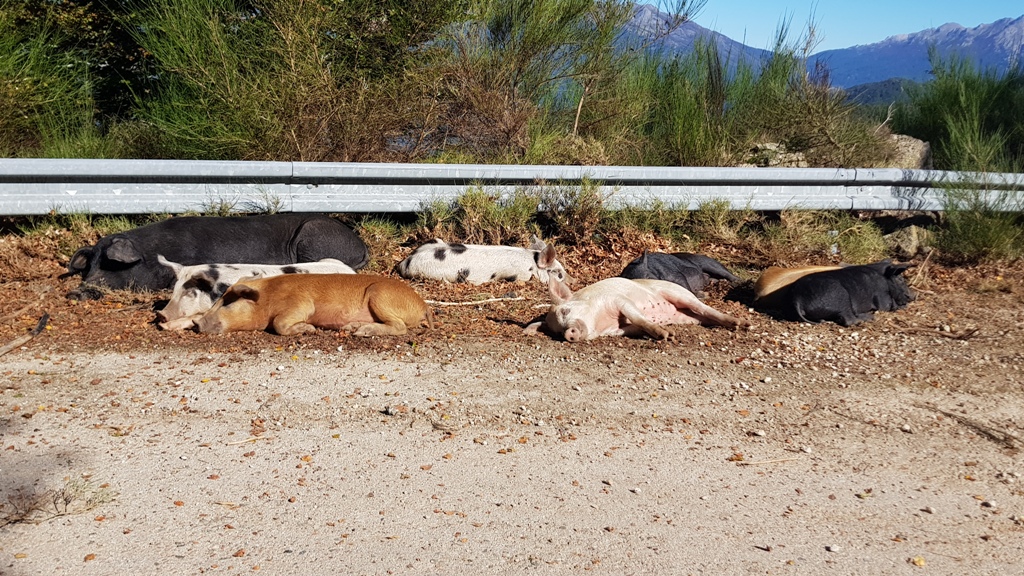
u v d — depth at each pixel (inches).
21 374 219.6
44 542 142.5
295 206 359.6
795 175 407.2
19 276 310.7
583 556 144.3
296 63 409.7
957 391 231.1
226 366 230.7
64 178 330.6
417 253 344.2
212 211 349.7
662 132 511.8
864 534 155.3
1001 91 565.0
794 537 153.5
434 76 457.7
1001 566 145.9
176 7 408.5
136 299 293.9
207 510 155.2
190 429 189.6
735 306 317.1
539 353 253.1
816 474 179.2
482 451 184.1
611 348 261.3
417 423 197.3
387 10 454.6
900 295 311.9
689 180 399.9
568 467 178.1
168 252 310.3
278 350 245.3
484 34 501.0
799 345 268.7
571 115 521.3
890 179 415.2
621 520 157.1
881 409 216.5
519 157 459.5
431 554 143.3
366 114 423.8
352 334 260.7
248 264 305.7
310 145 406.6
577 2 490.0
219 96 394.0
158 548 141.9
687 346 265.4
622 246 376.8
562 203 393.4
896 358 257.8
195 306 271.3
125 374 222.2
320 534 148.5
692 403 216.5
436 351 250.4
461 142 471.5
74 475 166.1
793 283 301.3
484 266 343.6
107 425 190.1
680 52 556.7
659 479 174.2
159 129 413.7
